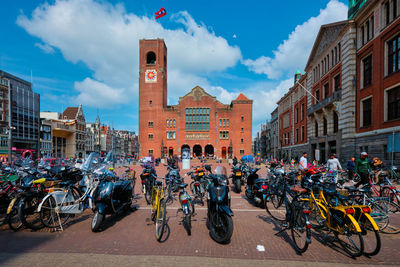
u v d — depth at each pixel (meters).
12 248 4.26
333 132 23.91
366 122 18.25
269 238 4.76
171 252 4.06
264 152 91.25
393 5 15.27
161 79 54.69
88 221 6.00
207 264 3.63
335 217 4.41
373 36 17.14
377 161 10.01
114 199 6.33
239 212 6.77
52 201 5.46
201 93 55.72
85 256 3.90
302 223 4.14
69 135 62.78
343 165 20.50
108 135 95.50
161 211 4.82
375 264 3.70
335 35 24.12
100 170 6.37
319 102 25.84
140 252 4.05
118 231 5.19
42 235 4.96
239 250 4.16
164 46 57.00
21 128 44.56
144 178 8.05
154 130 54.09
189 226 4.88
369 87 17.58
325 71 26.03
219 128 55.12
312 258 3.89
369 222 4.02
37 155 48.75
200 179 8.09
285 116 45.56
